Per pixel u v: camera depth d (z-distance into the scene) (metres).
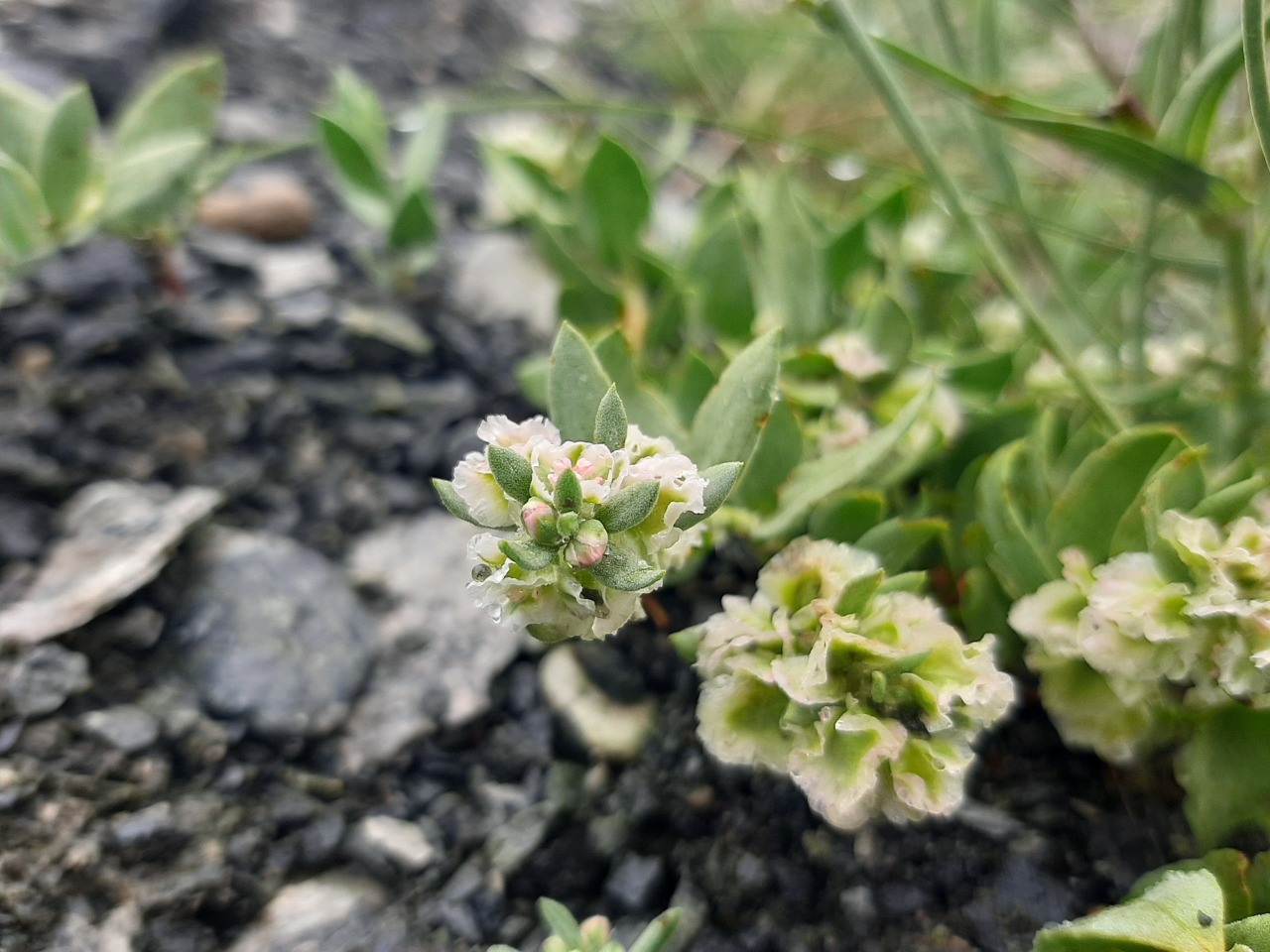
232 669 0.11
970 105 0.12
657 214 0.17
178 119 0.13
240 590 0.12
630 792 0.11
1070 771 0.10
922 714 0.08
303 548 0.12
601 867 0.10
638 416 0.10
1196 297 0.16
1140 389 0.11
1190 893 0.07
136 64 0.18
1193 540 0.08
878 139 0.19
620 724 0.11
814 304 0.13
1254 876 0.09
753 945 0.10
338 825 0.10
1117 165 0.10
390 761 0.11
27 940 0.09
